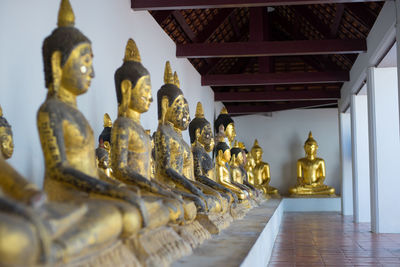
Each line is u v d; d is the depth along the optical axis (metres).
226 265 3.94
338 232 10.52
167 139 5.86
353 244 8.70
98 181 3.52
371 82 9.91
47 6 5.42
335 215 15.05
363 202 12.73
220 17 12.59
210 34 12.50
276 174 18.92
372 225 10.09
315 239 9.48
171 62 10.40
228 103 19.23
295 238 9.71
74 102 3.83
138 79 4.70
